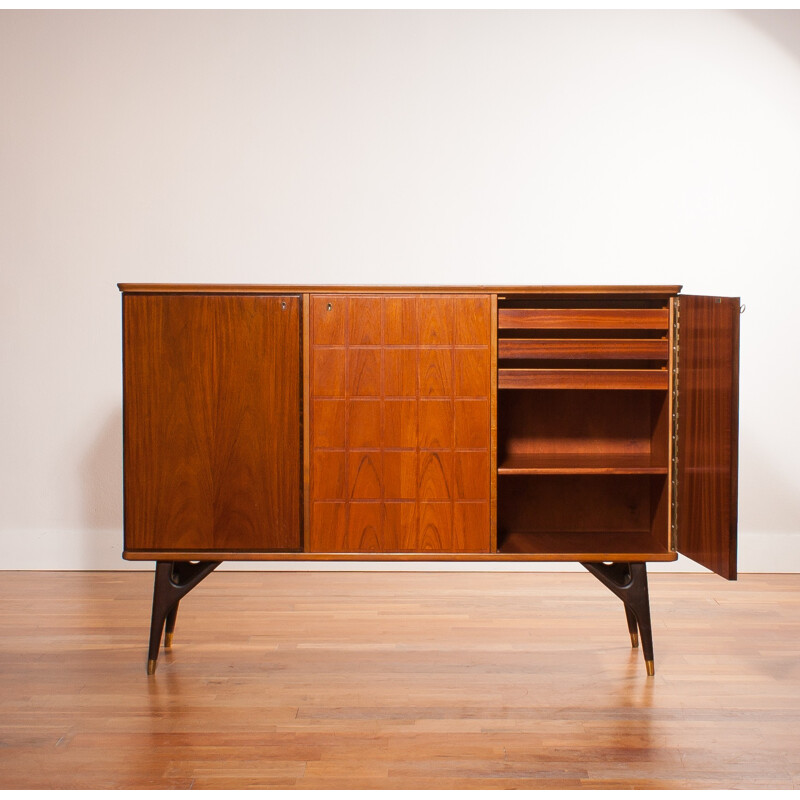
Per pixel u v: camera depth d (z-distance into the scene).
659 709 2.18
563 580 3.26
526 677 2.37
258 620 2.82
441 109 3.28
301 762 1.92
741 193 3.27
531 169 3.29
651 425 2.65
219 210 3.30
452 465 2.41
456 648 2.58
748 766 1.90
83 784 1.82
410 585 3.20
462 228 3.30
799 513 3.35
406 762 1.92
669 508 2.46
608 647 2.59
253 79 3.27
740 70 3.25
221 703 2.21
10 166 3.29
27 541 3.37
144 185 3.29
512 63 3.27
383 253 3.31
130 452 2.41
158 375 2.39
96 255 3.31
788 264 3.28
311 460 2.40
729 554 2.16
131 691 2.28
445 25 3.26
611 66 3.26
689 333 2.38
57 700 2.23
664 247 3.29
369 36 3.27
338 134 3.28
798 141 3.26
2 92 3.28
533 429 2.69
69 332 3.33
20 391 3.35
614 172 3.28
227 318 2.38
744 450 3.34
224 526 2.42
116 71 3.27
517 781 1.84
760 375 3.32
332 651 2.56
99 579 3.27
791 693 2.27
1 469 3.36
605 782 1.83
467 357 2.39
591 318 2.41
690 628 2.74
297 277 3.31
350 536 2.42
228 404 2.39
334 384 2.39
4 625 2.77
